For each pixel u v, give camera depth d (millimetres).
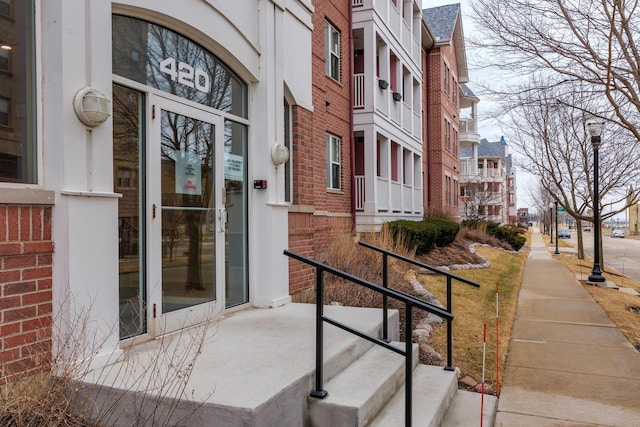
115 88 3957
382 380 3947
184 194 4664
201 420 2955
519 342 7434
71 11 3316
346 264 8492
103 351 3451
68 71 3287
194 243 4785
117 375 3084
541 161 19953
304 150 7070
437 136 24016
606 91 8242
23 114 3246
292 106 6980
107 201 3531
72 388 3057
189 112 4746
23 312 3078
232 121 5547
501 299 10344
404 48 17531
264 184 5746
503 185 67375
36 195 3135
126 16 4066
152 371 3227
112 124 3748
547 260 22719
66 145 3260
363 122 14008
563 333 8039
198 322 4742
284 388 3193
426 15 26547
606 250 37906
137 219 4133
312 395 3516
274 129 5922
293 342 4262
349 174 13266
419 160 20328
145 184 4188
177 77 4652
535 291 12570
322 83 9852
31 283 3131
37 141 3277
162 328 4289
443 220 18562
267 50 5824
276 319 5141
